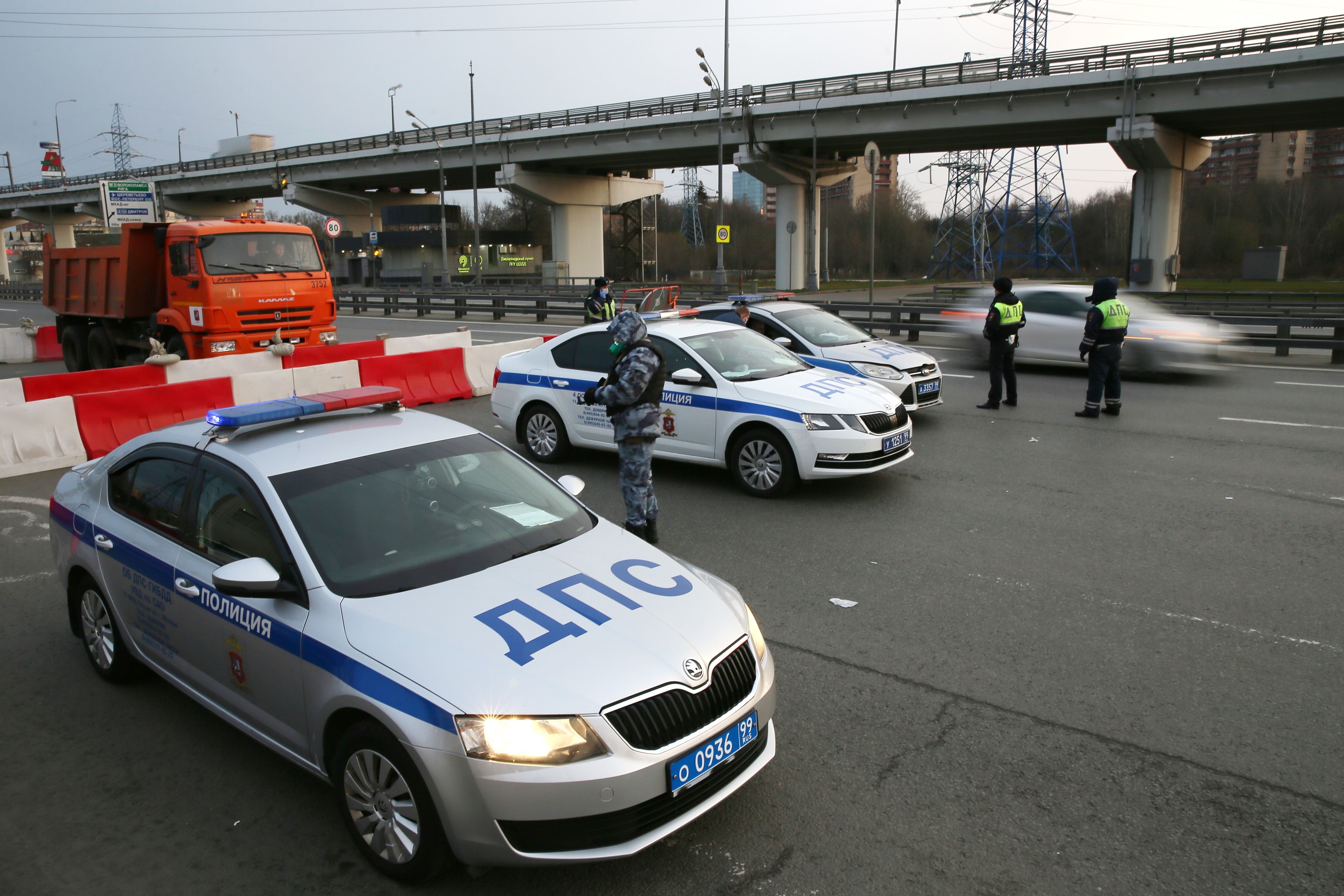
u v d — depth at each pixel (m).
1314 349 19.41
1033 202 78.06
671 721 2.95
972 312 16.42
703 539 6.89
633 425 6.40
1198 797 3.52
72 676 4.74
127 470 4.41
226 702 3.72
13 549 6.93
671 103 47.56
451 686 2.84
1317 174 108.69
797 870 3.14
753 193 167.50
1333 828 3.32
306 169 65.00
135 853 3.29
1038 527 7.01
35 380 11.69
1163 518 7.17
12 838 3.39
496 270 73.38
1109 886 3.04
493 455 4.32
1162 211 39.44
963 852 3.22
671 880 3.09
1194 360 14.10
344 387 12.91
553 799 2.74
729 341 8.77
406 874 3.02
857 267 95.44
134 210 35.41
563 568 3.56
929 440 10.25
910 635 5.09
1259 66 32.12
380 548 3.52
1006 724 4.10
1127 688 4.42
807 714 4.22
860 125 42.16
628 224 78.88
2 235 93.00
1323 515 7.11
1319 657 4.70
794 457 7.75
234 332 14.01
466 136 56.31
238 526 3.68
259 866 3.21
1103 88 35.84
